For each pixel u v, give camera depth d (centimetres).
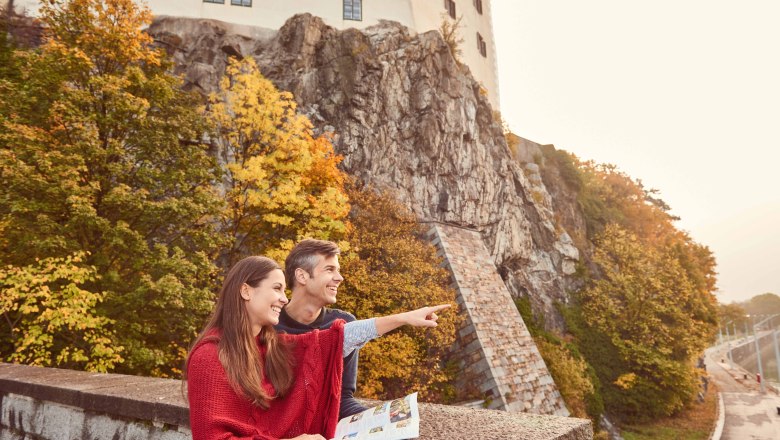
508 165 3084
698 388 3281
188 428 288
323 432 168
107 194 1087
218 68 2323
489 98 3572
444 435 194
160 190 1200
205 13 2489
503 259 2747
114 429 339
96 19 1252
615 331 2995
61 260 962
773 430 3028
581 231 3703
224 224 1502
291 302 210
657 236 4350
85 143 1061
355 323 186
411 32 2928
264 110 1519
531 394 1978
